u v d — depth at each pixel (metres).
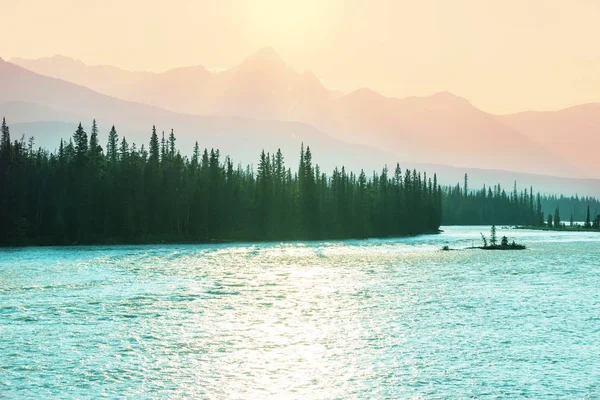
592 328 45.75
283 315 51.25
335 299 59.78
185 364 36.66
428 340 42.22
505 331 44.88
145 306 55.41
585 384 32.62
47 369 35.59
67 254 118.25
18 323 47.72
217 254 120.88
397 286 69.44
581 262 100.62
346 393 31.53
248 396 31.17
